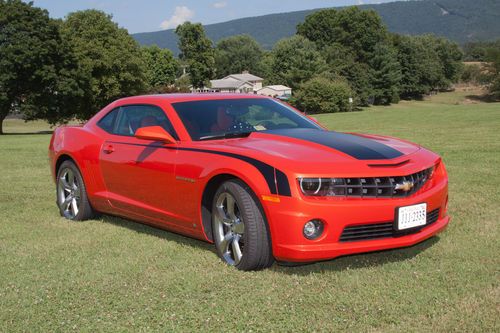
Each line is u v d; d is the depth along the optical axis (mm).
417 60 130000
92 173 6039
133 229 5945
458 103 124375
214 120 5184
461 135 17672
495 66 120562
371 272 4227
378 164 4242
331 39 138250
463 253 4605
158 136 4914
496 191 7359
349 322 3299
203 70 120125
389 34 139000
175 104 5367
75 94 54312
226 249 4559
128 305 3734
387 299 3633
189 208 4797
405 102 127312
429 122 27984
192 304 3703
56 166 6719
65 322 3486
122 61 67062
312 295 3775
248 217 4219
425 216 4344
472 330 3082
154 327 3359
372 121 33531
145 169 5250
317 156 4254
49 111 55438
